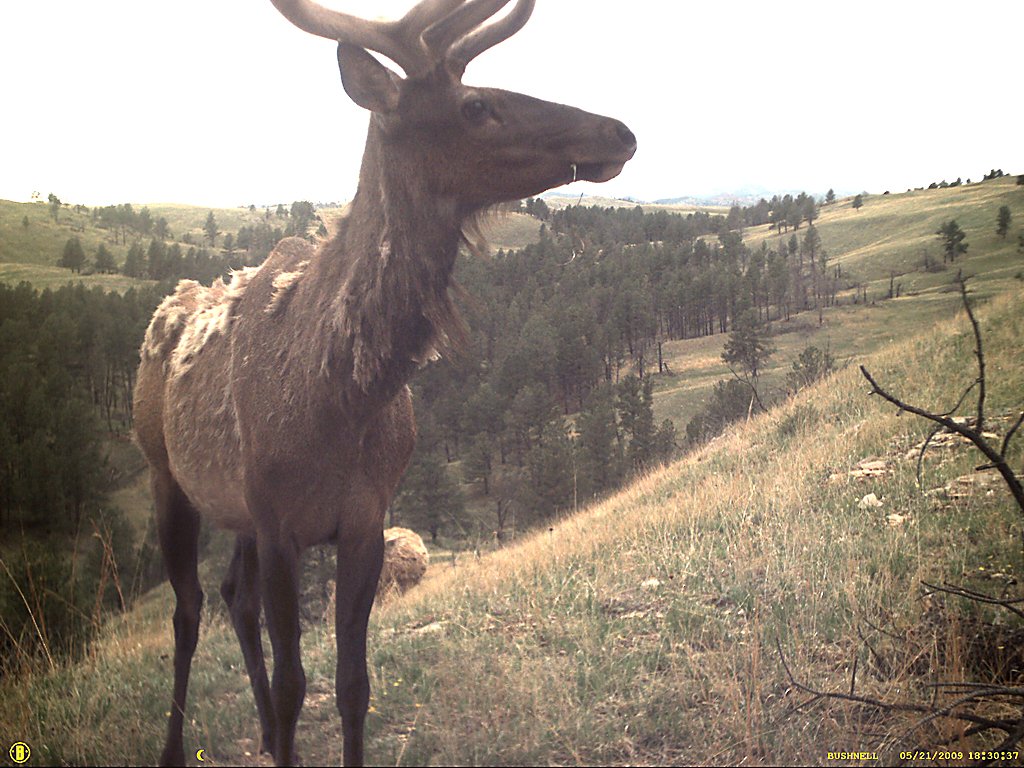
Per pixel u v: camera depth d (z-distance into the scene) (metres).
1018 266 131.12
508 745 3.71
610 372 113.75
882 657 4.37
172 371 4.25
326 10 3.04
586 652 4.72
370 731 3.98
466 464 77.44
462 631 5.30
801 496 7.91
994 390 9.66
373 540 3.46
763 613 5.05
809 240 174.75
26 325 71.00
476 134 3.17
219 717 4.29
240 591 4.14
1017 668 4.25
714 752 3.64
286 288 3.59
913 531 6.03
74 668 5.50
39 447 42.62
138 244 185.38
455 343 3.36
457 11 3.16
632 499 12.84
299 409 3.29
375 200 3.30
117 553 16.02
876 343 102.75
